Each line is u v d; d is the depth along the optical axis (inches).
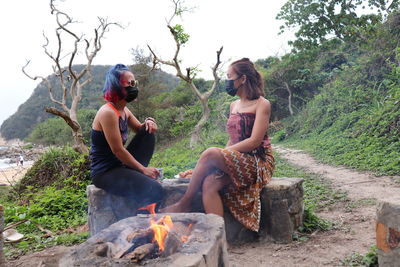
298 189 118.4
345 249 101.0
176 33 554.6
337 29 828.6
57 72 491.5
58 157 318.3
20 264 113.4
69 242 135.2
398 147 288.4
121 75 106.8
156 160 481.4
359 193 184.5
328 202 170.4
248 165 106.3
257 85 115.0
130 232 67.6
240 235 115.4
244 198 108.3
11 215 185.0
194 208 112.9
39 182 313.4
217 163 104.6
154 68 597.6
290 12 871.7
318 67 999.6
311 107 780.6
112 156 108.0
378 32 581.3
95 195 118.8
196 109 775.1
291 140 742.5
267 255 102.7
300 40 891.4
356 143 367.9
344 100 602.5
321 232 119.4
